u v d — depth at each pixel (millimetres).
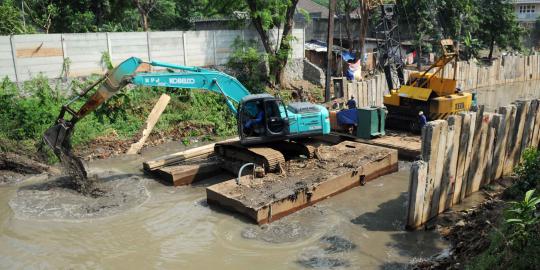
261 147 14523
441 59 19328
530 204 6848
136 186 14062
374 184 14453
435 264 9031
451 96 19031
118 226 11359
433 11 39406
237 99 15141
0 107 17344
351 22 42562
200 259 9898
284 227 11289
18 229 11070
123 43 21750
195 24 35500
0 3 29750
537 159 11625
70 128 13281
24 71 19125
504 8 41125
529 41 54906
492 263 7234
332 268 9430
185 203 12828
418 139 18484
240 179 13125
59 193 13258
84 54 20656
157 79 13570
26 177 14711
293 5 24750
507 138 14047
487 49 49594
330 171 13766
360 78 29781
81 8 32875
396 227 11266
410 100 19938
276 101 14320
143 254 10102
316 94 26359
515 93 33125
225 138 19906
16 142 16250
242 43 25406
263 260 9820
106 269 9500
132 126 19141
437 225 11258
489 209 11086
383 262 9609
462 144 12023
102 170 15516
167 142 19109
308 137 15484
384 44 29109
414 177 10570
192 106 21547
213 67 25094
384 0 28469
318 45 37688
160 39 22875
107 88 12922
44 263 9688
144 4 36375
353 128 19547
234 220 11633
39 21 30391
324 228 11227
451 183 11953
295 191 12109
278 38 26109
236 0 23781
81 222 11516
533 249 6770
